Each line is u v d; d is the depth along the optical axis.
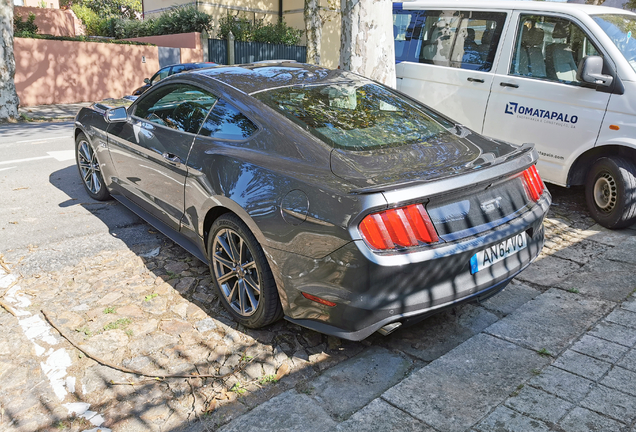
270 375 2.77
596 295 3.51
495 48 5.57
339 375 2.75
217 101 3.48
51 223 4.86
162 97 4.09
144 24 24.75
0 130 10.97
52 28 26.89
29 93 16.28
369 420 2.34
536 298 3.50
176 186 3.64
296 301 2.75
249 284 3.05
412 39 6.42
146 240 4.50
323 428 2.31
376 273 2.43
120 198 4.89
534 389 2.51
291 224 2.66
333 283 2.54
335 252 2.49
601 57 4.67
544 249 4.41
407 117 3.40
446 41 6.05
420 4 6.38
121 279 3.79
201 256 3.61
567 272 3.93
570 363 2.72
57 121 13.30
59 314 3.30
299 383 2.71
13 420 2.42
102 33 28.17
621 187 4.61
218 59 21.38
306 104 3.30
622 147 4.73
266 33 22.62
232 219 3.04
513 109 5.35
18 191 5.87
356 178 2.57
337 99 3.44
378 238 2.41
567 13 5.07
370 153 2.84
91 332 3.11
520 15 5.41
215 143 3.34
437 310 2.63
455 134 3.29
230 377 2.74
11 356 2.88
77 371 2.77
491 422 2.29
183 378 2.73
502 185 2.89
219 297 3.37
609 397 2.44
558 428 2.23
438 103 6.03
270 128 3.08
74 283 3.71
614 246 4.42
